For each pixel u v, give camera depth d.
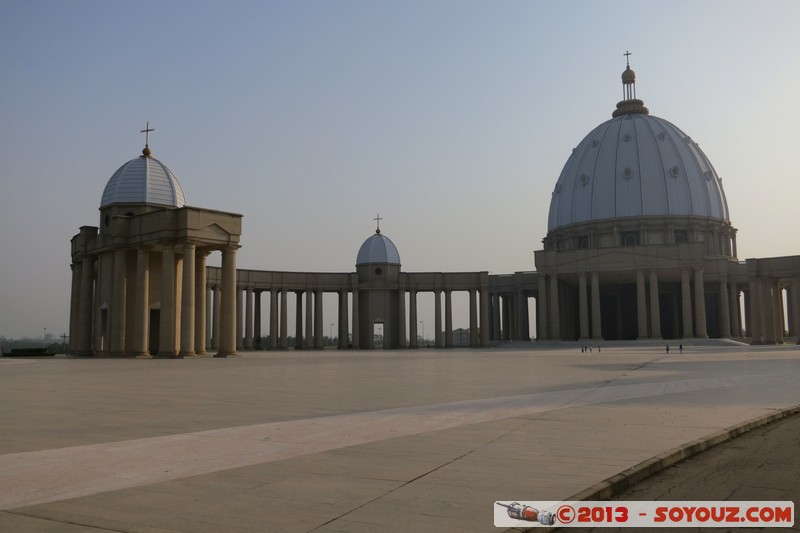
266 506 8.62
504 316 148.12
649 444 13.12
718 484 10.70
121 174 70.44
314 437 13.93
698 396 22.38
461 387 26.62
